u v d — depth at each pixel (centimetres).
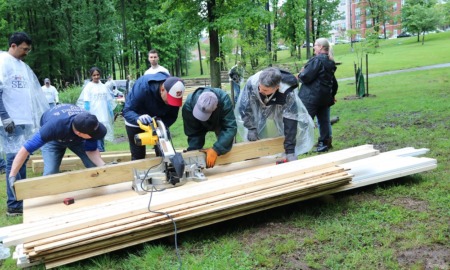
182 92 357
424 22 3772
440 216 327
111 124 761
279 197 335
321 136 591
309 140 459
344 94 1275
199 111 346
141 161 375
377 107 946
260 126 460
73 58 2470
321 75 539
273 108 429
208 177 400
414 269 252
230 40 813
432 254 272
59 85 2378
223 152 394
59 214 313
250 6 990
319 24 2752
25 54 430
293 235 313
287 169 372
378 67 2123
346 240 297
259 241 307
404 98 1037
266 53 747
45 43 2519
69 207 337
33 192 338
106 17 2412
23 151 331
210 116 372
